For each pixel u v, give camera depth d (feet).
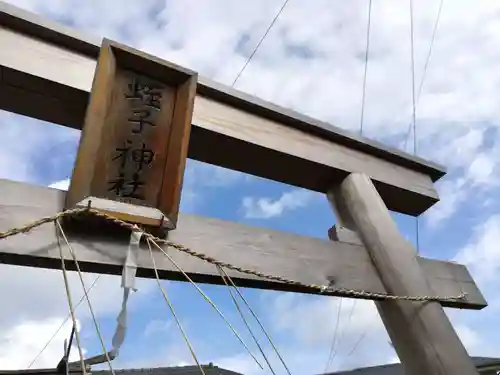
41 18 7.04
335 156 9.53
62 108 7.31
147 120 6.66
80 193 5.64
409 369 7.66
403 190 10.20
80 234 5.71
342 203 9.37
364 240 8.66
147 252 6.08
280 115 9.09
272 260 7.25
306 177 9.46
